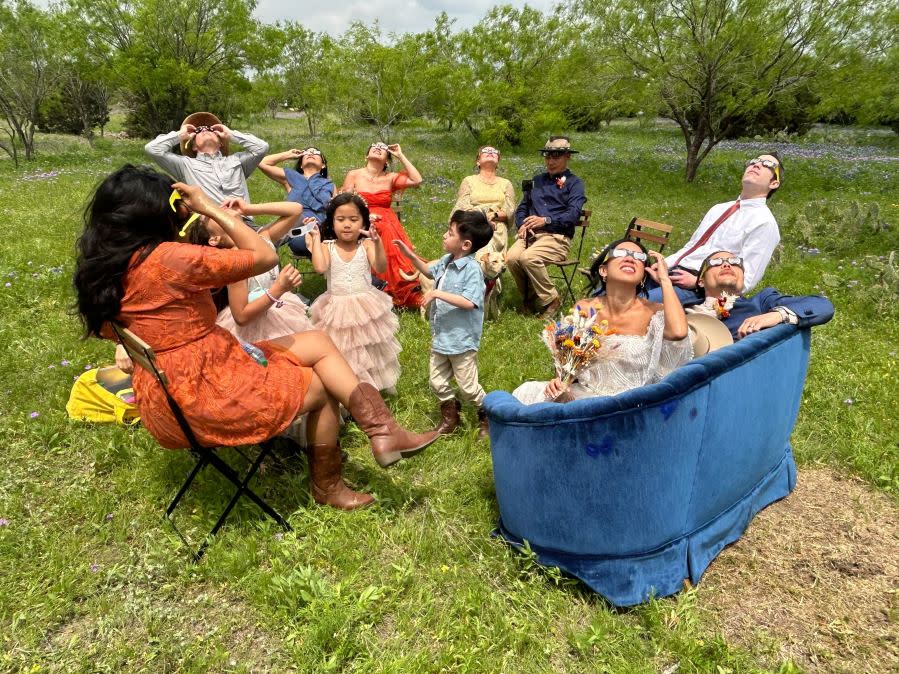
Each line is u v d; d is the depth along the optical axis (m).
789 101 17.09
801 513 3.36
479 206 6.53
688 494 2.66
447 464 3.72
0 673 2.30
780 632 2.59
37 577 2.71
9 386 4.21
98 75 19.39
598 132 30.39
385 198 6.27
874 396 4.52
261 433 2.84
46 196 10.95
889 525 3.29
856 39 15.21
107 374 3.98
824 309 3.15
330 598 2.58
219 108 22.05
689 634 2.51
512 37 20.77
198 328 2.70
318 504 3.27
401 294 6.15
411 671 2.31
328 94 23.55
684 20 15.49
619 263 2.89
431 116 24.94
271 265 2.74
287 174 6.06
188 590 2.74
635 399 2.37
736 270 3.50
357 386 3.01
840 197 14.30
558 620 2.63
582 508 2.59
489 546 3.00
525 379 4.78
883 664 2.45
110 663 2.36
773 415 3.06
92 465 3.54
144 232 2.59
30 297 5.71
